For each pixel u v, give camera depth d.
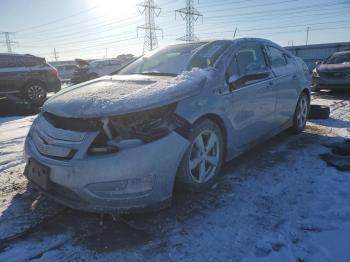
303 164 4.01
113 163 2.50
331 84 9.75
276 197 3.19
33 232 2.68
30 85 10.36
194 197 3.18
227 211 2.94
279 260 2.32
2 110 9.80
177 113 2.83
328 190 3.32
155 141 2.63
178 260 2.33
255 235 2.59
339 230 2.64
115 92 2.97
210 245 2.49
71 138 2.66
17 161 4.43
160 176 2.64
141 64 4.11
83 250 2.46
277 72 4.48
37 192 3.41
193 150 3.10
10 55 10.12
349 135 5.23
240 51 3.84
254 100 3.85
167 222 2.78
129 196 2.57
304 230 2.65
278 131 4.67
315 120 6.41
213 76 3.30
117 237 2.60
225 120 3.37
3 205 3.13
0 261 2.35
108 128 2.61
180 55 3.90
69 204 2.63
